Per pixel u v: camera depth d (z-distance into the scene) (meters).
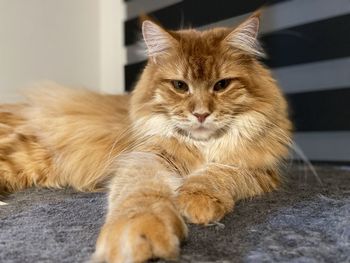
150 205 0.27
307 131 0.65
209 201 0.31
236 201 0.37
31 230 0.30
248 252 0.25
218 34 0.42
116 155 0.43
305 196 0.39
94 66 0.82
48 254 0.25
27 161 0.45
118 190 0.34
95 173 0.44
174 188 0.34
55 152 0.45
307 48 0.64
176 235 0.25
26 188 0.45
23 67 0.74
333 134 0.63
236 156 0.40
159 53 0.42
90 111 0.47
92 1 0.82
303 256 0.25
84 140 0.45
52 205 0.37
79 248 0.26
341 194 0.41
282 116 0.43
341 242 0.27
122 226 0.24
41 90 0.50
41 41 0.76
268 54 0.68
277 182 0.43
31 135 0.45
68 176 0.45
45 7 0.76
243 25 0.40
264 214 0.33
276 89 0.43
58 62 0.78
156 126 0.40
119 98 0.50
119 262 0.23
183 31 0.44
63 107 0.47
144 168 0.36
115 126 0.45
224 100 0.39
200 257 0.24
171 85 0.40
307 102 0.65
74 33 0.80
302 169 0.58
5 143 0.44
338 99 0.61
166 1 0.77
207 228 0.29
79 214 0.34
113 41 0.83
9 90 0.72
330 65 0.62
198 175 0.37
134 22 0.80
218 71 0.39
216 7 0.71
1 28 0.72
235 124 0.40
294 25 0.65
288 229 0.29
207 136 0.40
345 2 0.61
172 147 0.40
